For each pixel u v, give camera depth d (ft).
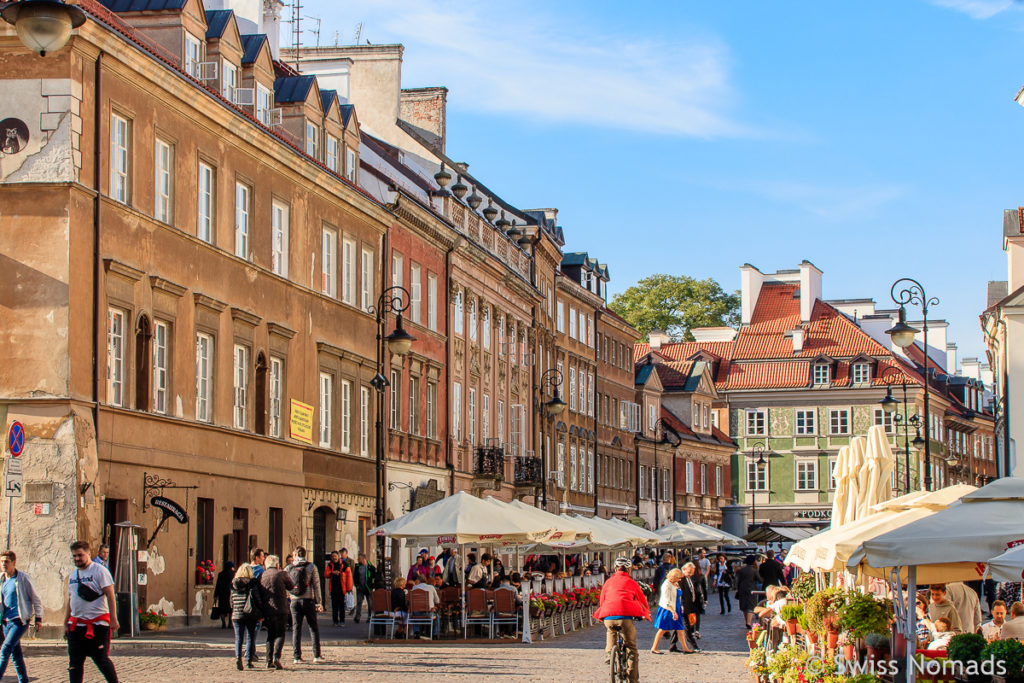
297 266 143.02
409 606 112.47
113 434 104.68
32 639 96.78
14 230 101.04
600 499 297.94
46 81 101.60
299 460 140.87
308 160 142.82
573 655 99.76
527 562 181.27
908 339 134.21
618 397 317.42
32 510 98.68
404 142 220.64
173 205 116.47
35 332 100.12
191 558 116.37
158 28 123.24
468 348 200.44
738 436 388.16
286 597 84.17
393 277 171.01
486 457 202.18
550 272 260.62
